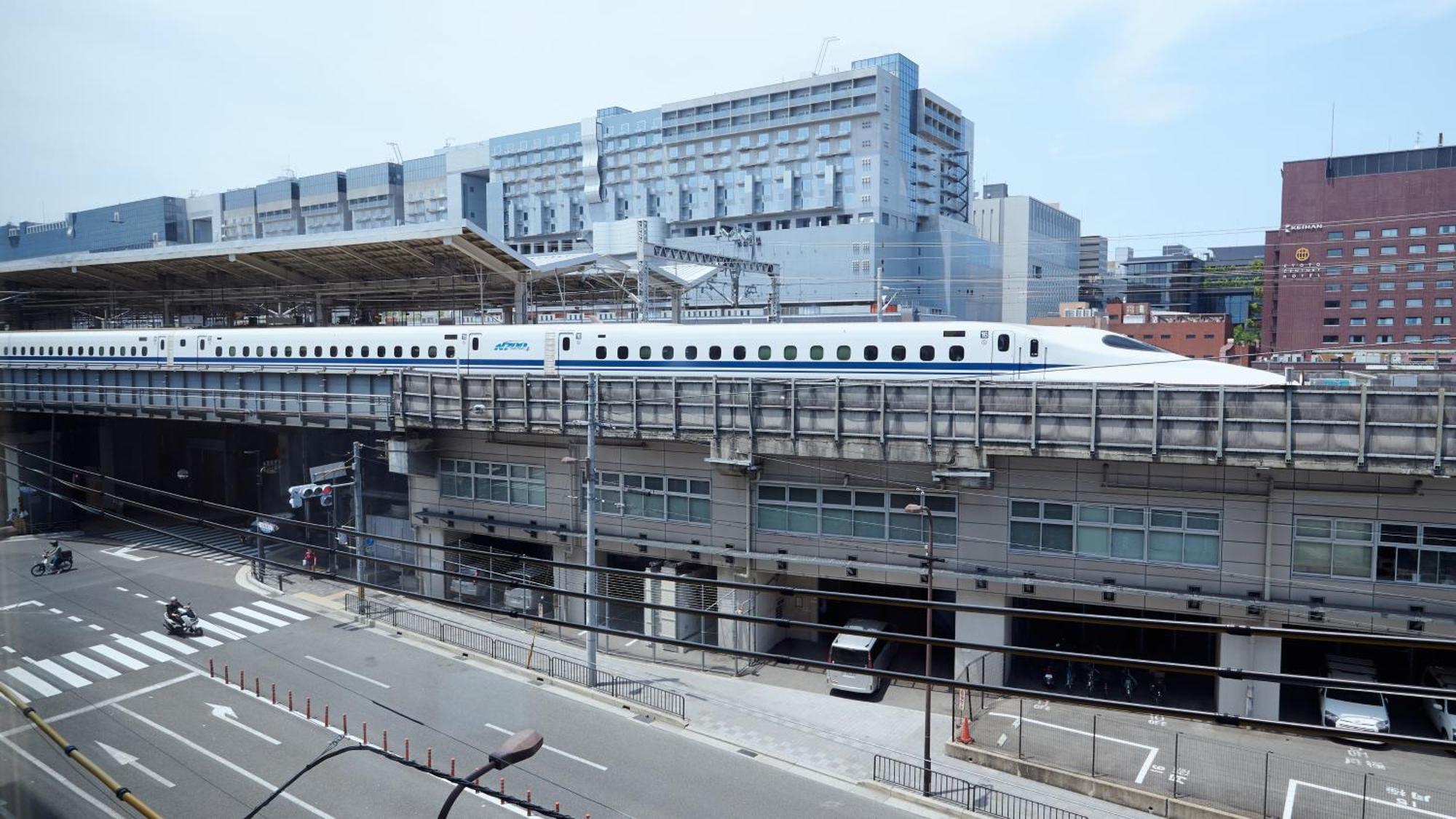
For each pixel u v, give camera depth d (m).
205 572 43.62
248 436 56.38
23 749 11.90
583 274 50.16
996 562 29.67
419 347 42.28
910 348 32.34
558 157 127.75
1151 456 26.41
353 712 28.30
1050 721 28.44
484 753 25.70
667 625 35.03
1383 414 24.11
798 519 32.38
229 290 60.16
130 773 23.78
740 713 29.30
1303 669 30.94
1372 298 81.94
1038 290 118.50
